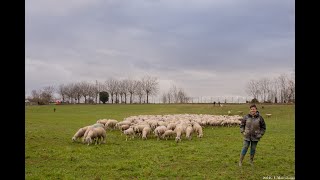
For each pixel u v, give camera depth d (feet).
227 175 43.19
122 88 513.86
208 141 79.25
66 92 505.25
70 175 42.96
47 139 80.79
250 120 48.83
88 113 246.68
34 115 212.43
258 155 58.75
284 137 88.94
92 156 57.31
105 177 42.24
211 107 266.57
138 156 57.31
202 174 43.70
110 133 99.86
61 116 202.49
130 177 42.60
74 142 76.28
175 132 82.89
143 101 522.88
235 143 75.46
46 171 45.27
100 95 462.19
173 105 331.57
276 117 192.54
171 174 43.52
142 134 86.12
